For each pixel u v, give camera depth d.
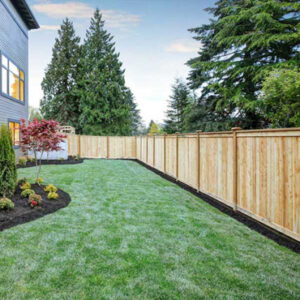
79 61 22.20
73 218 3.73
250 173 3.75
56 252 2.64
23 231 3.17
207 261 2.52
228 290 2.04
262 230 3.37
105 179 7.17
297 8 8.84
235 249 2.81
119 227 3.41
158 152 9.30
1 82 8.16
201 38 15.05
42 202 4.40
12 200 4.38
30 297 1.91
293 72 7.01
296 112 7.34
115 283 2.11
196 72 15.73
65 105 22.09
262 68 9.90
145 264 2.43
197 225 3.56
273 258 2.60
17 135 9.80
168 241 2.99
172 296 1.96
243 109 10.98
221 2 13.77
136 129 35.41
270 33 9.59
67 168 9.28
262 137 3.46
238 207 4.10
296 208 2.83
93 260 2.49
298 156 2.80
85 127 20.41
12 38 9.14
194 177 5.93
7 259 2.46
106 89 20.58
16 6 9.44
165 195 5.39
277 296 1.98
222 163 4.63
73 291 1.99
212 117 14.34
